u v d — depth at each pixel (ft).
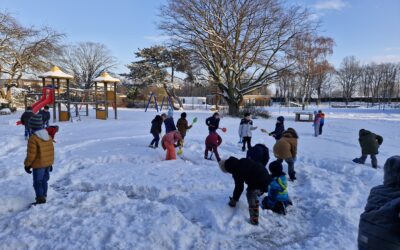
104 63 226.79
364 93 322.14
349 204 20.10
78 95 129.70
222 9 87.76
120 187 22.66
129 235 14.73
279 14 89.25
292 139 25.94
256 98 236.43
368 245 8.67
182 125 38.50
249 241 15.33
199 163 30.83
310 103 280.72
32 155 18.20
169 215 16.62
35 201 19.54
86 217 16.84
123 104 175.01
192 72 96.32
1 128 59.11
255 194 17.34
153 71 164.25
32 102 129.59
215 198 20.10
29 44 113.91
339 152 38.75
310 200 20.95
